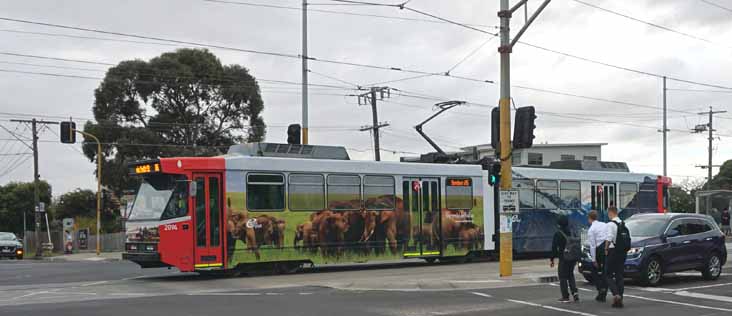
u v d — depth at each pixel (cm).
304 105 2808
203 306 1356
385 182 2253
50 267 2755
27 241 5922
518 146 1855
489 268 2198
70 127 3878
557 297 1511
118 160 5044
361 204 2195
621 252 1380
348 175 2180
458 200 2417
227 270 2030
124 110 5206
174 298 1487
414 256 2288
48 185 7900
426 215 2333
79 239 5156
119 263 3170
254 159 2012
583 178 2784
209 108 5403
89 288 1738
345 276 1995
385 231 2234
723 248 1898
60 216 7050
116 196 5425
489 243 2484
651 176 3048
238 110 5456
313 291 1622
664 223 1792
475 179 2472
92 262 3391
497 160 1919
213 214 1933
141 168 1956
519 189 2580
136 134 5078
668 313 1289
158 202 1916
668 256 1752
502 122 1889
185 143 5297
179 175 1905
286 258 2041
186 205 1894
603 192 2848
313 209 2103
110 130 5056
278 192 2047
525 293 1580
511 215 1884
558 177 2703
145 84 5200
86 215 6831
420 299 1468
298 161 2091
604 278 1424
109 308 1327
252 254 1984
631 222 1839
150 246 1895
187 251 1881
